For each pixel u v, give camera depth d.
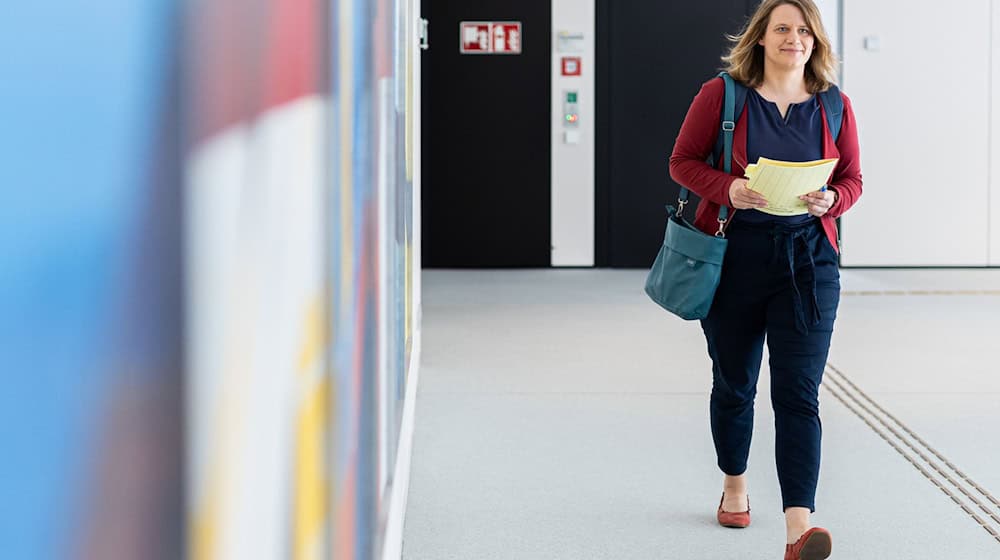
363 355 1.52
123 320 0.41
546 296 8.23
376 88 1.87
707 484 3.52
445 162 10.06
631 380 5.15
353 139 1.37
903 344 6.16
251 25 0.65
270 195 0.72
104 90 0.39
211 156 0.54
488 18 9.95
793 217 2.71
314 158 0.95
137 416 0.44
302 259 0.87
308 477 0.92
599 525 3.12
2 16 0.33
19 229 0.34
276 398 0.76
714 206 2.77
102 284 0.39
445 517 3.18
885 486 3.52
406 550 2.90
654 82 10.02
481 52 9.96
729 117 2.75
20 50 0.34
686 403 4.67
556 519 3.17
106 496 0.41
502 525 3.12
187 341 0.50
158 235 0.45
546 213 10.11
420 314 6.38
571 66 9.98
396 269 2.71
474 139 10.04
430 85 9.99
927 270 9.91
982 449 3.97
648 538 3.01
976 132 9.89
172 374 0.48
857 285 8.88
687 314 2.77
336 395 1.14
